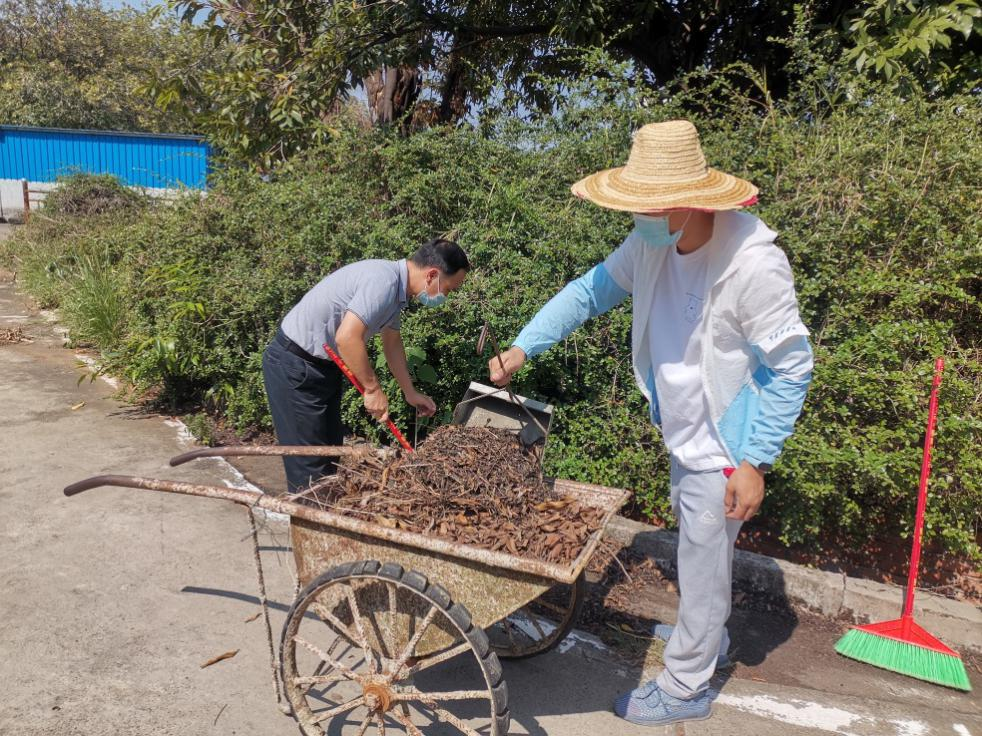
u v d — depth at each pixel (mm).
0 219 20625
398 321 3490
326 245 5152
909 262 4059
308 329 3445
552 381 4516
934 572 4105
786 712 2984
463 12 7949
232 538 3965
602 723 2850
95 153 20156
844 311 3867
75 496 4328
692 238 2490
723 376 2527
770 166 4363
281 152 7016
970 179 3990
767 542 4242
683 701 2859
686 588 2762
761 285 2359
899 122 4270
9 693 2730
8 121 26078
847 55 5035
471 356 4496
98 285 7711
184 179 19391
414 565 2434
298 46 7309
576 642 3367
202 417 5719
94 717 2648
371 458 2893
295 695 2543
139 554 3748
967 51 5488
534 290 4371
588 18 6617
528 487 2744
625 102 4930
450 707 2887
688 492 2715
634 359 2840
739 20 7027
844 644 3381
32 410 5805
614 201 2406
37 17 27969
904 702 3094
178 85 7699
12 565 3564
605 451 4371
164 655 3008
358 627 2434
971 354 4059
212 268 5977
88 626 3150
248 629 3219
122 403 6121
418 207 4969
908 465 3600
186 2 7449
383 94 9484
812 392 3803
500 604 2344
